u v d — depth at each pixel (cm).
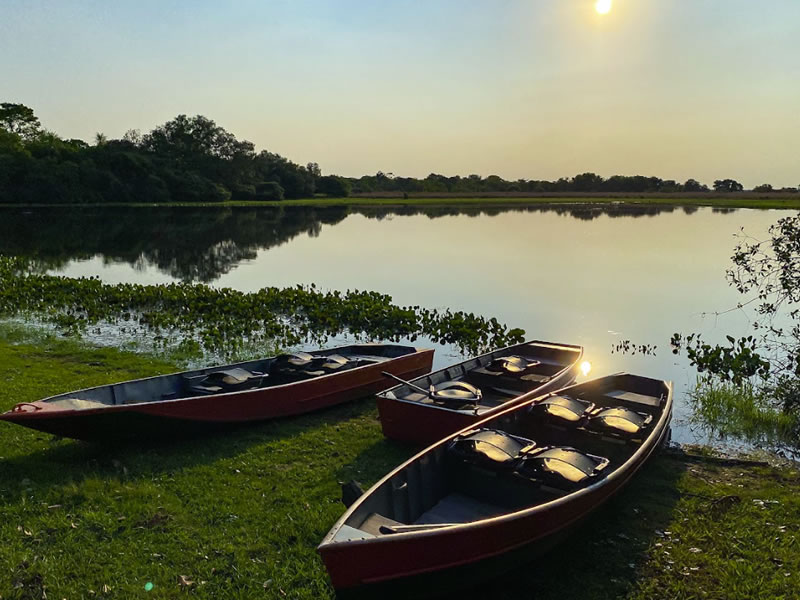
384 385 1196
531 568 652
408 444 950
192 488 778
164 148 10225
